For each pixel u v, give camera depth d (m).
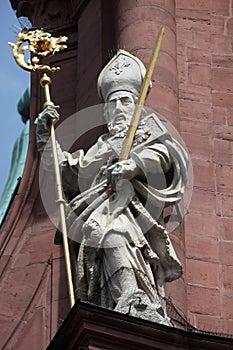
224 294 27.47
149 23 29.91
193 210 28.28
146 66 29.30
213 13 30.77
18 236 29.42
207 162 28.94
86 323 24.03
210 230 28.11
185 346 24.31
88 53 30.81
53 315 28.02
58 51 28.91
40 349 27.70
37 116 30.39
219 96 29.75
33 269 28.83
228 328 27.09
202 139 29.19
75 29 31.47
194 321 27.11
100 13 30.88
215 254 27.89
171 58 29.70
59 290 28.28
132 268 25.33
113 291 25.25
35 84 31.27
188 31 30.45
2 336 28.14
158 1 30.30
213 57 30.23
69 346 24.19
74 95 30.70
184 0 30.80
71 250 26.80
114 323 24.12
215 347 24.34
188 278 27.55
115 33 30.23
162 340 24.25
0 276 28.98
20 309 28.41
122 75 27.34
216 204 28.45
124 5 30.27
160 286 25.78
